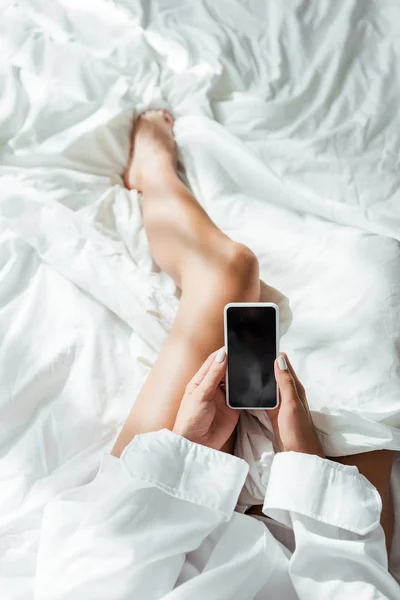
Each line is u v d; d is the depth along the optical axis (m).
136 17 1.46
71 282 1.14
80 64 1.33
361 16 1.48
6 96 1.28
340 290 1.07
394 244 1.09
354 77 1.40
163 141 1.31
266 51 1.45
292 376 0.93
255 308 0.91
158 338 1.08
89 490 0.89
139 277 1.15
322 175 1.28
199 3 1.50
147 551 0.82
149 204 1.22
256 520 0.89
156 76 1.39
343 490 0.87
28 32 1.35
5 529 0.91
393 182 1.26
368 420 0.95
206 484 0.87
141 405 0.97
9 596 0.84
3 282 1.12
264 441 0.97
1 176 1.24
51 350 1.06
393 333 1.02
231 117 1.37
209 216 1.23
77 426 1.00
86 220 1.21
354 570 0.83
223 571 0.82
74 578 0.81
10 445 0.99
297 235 1.15
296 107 1.37
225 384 0.95
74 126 1.28
